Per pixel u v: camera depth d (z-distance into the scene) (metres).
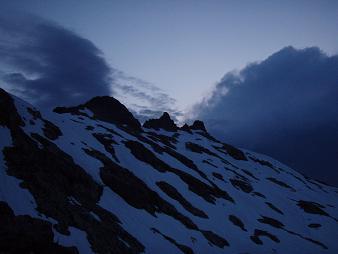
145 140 94.69
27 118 55.47
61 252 24.59
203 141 138.25
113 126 96.56
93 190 46.59
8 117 44.81
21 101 60.78
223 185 86.75
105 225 39.00
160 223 50.44
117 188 52.78
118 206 48.31
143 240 41.72
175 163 84.19
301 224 81.38
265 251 57.78
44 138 51.53
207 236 53.88
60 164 45.22
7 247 22.22
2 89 49.12
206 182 80.81
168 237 46.66
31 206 31.25
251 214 74.50
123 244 37.19
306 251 63.91
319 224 83.44
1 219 24.86
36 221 27.70
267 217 76.88
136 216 48.56
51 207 33.69
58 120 70.94
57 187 39.28
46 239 25.36
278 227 72.69
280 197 98.50
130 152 74.19
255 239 61.47
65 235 30.56
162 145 101.12
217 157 119.06
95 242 33.03
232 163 121.62
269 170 134.12
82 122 82.94
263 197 91.62
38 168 39.59
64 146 56.12
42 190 35.69
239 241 57.75
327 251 67.25
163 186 65.19
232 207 73.69
